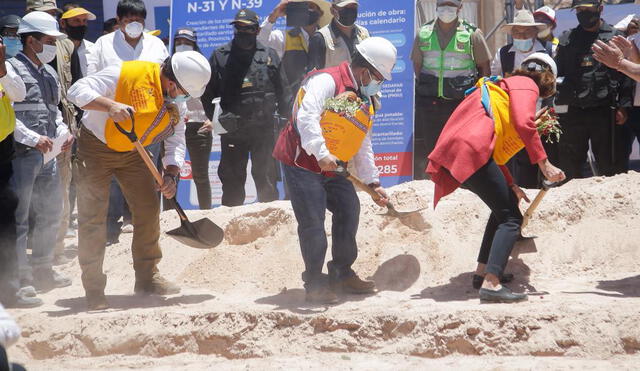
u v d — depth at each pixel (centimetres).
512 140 1044
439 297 1080
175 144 1161
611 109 1504
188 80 1063
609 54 1050
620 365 836
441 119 1543
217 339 982
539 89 1075
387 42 1056
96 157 1109
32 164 1238
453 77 1530
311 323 970
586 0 1488
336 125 1032
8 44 1281
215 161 1750
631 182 1295
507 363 862
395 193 1298
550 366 837
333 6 1505
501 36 2186
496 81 1071
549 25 1590
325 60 1506
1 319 394
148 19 1928
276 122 1524
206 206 1638
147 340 997
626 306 922
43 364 973
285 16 1627
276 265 1249
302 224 1062
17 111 1274
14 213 1148
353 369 870
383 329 948
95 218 1109
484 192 1025
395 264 1192
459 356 906
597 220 1223
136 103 1069
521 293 1058
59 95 1352
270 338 974
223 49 1496
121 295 1222
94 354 1001
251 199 1703
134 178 1146
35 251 1299
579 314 906
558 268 1168
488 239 1092
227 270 1273
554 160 1574
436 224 1234
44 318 1046
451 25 1526
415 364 881
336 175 1077
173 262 1332
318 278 1067
